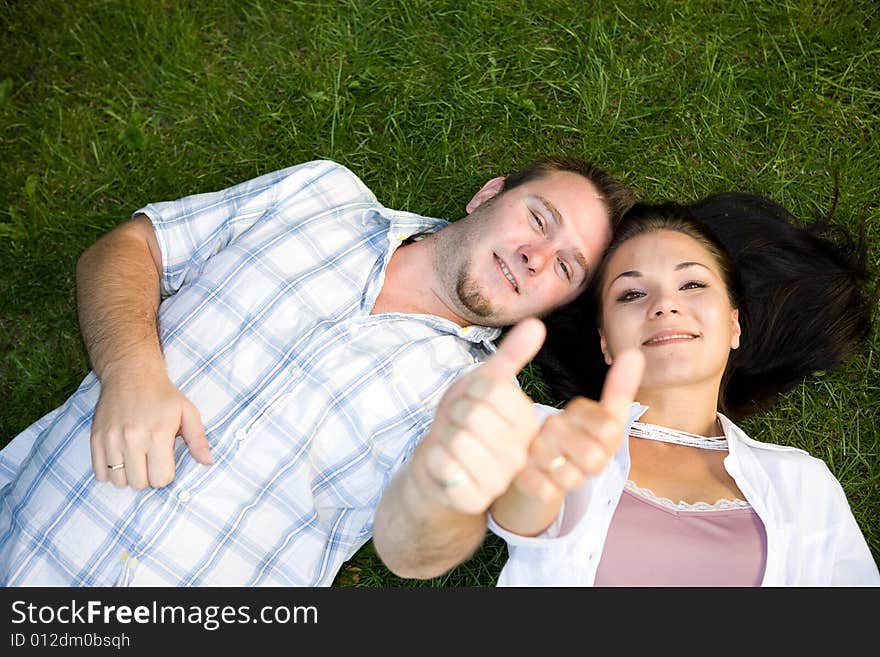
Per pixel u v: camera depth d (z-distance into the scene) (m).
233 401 1.92
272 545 1.92
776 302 2.39
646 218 2.13
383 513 1.44
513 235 2.11
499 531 1.46
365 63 2.64
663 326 1.96
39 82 2.62
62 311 2.52
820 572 1.90
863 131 2.63
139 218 2.17
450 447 0.99
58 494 1.84
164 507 1.82
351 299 2.06
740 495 1.91
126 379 1.84
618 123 2.62
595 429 1.03
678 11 2.66
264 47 2.67
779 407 2.51
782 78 2.64
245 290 2.00
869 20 2.66
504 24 2.66
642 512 1.84
